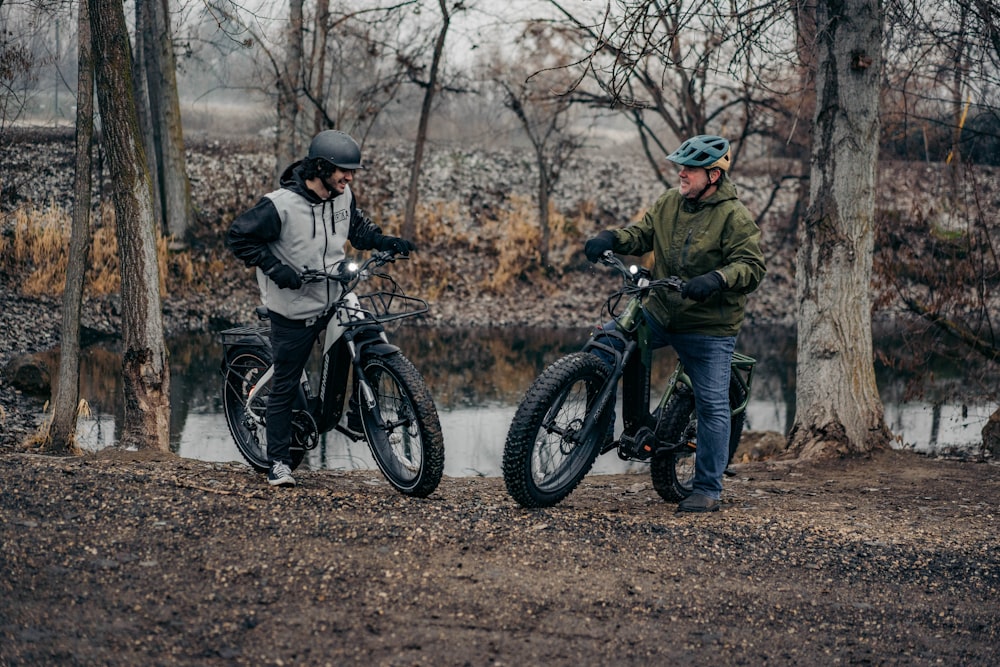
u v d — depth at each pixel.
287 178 4.56
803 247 7.91
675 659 3.13
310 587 3.40
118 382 12.27
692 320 4.66
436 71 18.72
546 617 3.34
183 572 3.44
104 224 17.55
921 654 3.35
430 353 16.11
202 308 17.81
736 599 3.66
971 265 10.04
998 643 3.49
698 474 5.00
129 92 7.23
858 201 7.61
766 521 4.74
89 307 15.95
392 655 2.96
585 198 23.62
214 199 20.67
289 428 4.84
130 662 2.77
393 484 4.74
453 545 3.94
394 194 22.41
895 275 10.50
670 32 6.59
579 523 4.36
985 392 11.30
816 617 3.58
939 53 8.43
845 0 7.41
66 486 4.29
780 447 9.72
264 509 4.19
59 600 3.13
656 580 3.78
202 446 9.45
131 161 7.29
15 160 17.38
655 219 4.79
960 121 9.35
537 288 21.16
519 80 18.05
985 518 5.33
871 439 7.68
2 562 3.38
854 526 4.85
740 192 23.38
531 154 25.22
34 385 11.18
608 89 6.52
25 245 16.23
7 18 9.23
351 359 4.80
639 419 4.91
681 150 4.50
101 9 6.97
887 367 15.41
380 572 3.58
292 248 4.50
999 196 12.88
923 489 6.36
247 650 2.91
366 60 17.69
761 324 20.02
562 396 4.66
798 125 15.48
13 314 14.85
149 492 4.31
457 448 9.95
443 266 20.88
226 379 5.43
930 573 4.15
